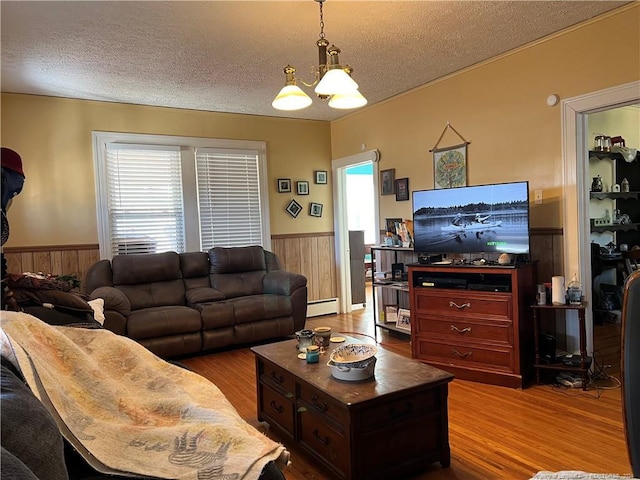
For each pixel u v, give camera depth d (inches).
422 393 89.4
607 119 212.5
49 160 183.6
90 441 51.9
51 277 105.2
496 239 143.3
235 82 172.9
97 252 193.3
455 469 90.7
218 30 125.4
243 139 226.5
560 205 140.4
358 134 226.7
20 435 37.6
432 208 159.5
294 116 234.5
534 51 144.4
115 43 131.6
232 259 203.6
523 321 132.0
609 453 93.4
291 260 238.7
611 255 203.6
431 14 121.0
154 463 49.5
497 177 158.7
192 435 52.8
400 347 177.9
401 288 179.2
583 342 128.0
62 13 111.7
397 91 194.9
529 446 97.9
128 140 199.5
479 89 163.0
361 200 390.6
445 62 160.4
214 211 220.4
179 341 168.7
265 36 130.7
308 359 102.1
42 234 182.2
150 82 169.2
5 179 86.3
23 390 45.5
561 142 138.9
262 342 191.2
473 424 109.5
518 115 150.6
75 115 188.7
